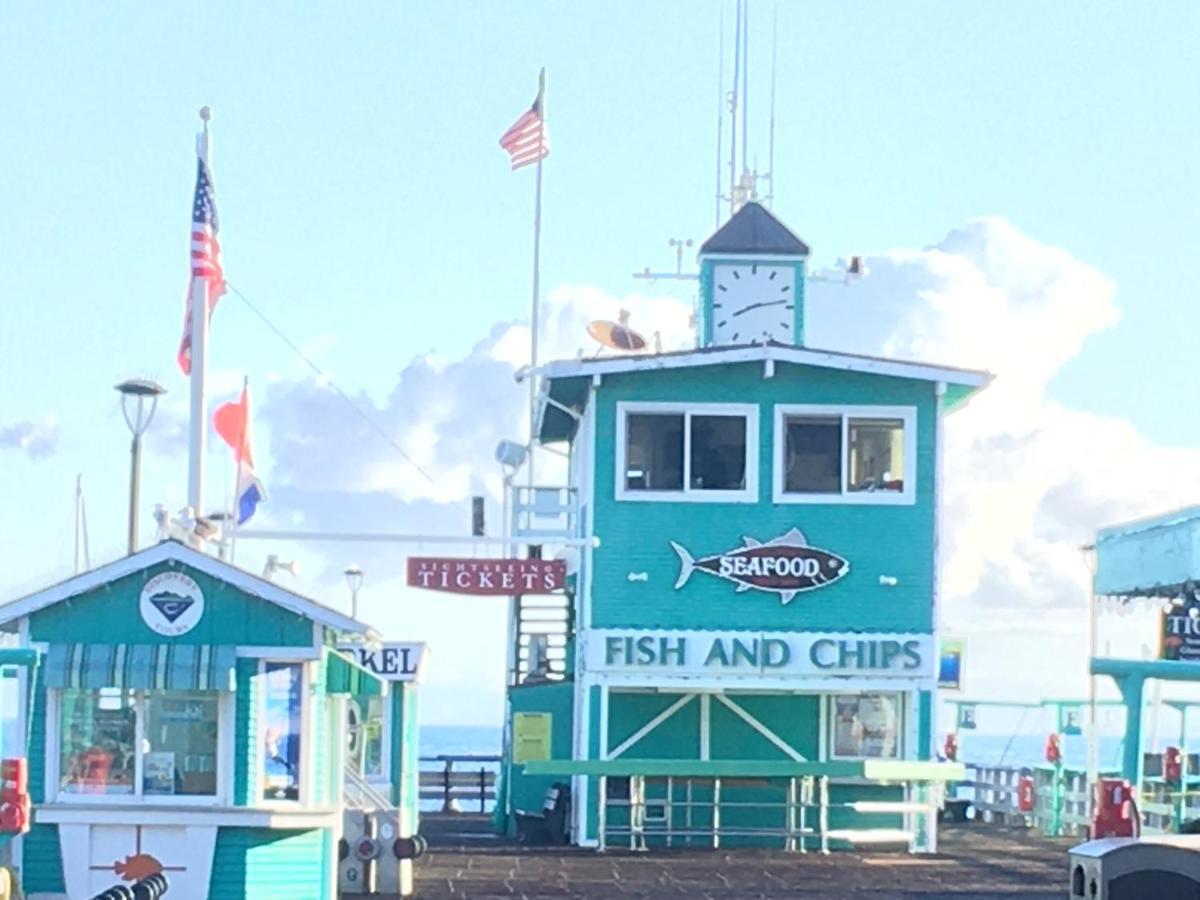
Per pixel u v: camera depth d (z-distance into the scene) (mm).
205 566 22469
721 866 29469
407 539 30359
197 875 22250
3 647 22172
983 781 40969
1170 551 24875
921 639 32594
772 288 36844
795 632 32594
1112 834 19531
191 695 22500
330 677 23078
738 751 33312
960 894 25969
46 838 22234
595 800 32688
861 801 32875
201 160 29719
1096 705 34875
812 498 32750
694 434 32812
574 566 34875
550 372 32438
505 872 28250
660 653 32469
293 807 22406
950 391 33031
